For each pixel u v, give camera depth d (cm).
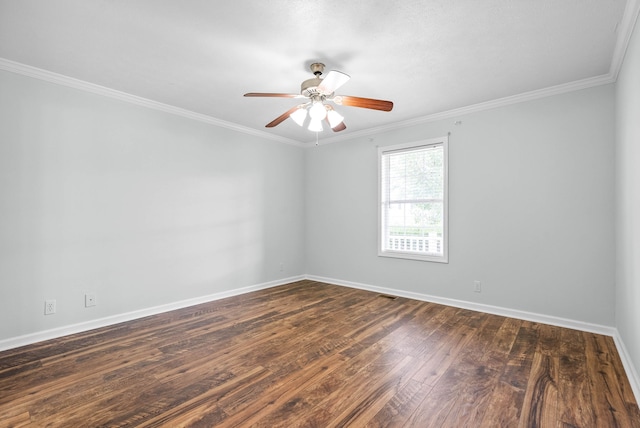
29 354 251
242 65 267
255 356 248
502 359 243
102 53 248
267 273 483
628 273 231
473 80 297
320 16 200
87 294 307
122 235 332
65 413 176
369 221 466
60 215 291
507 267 347
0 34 220
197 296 396
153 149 356
